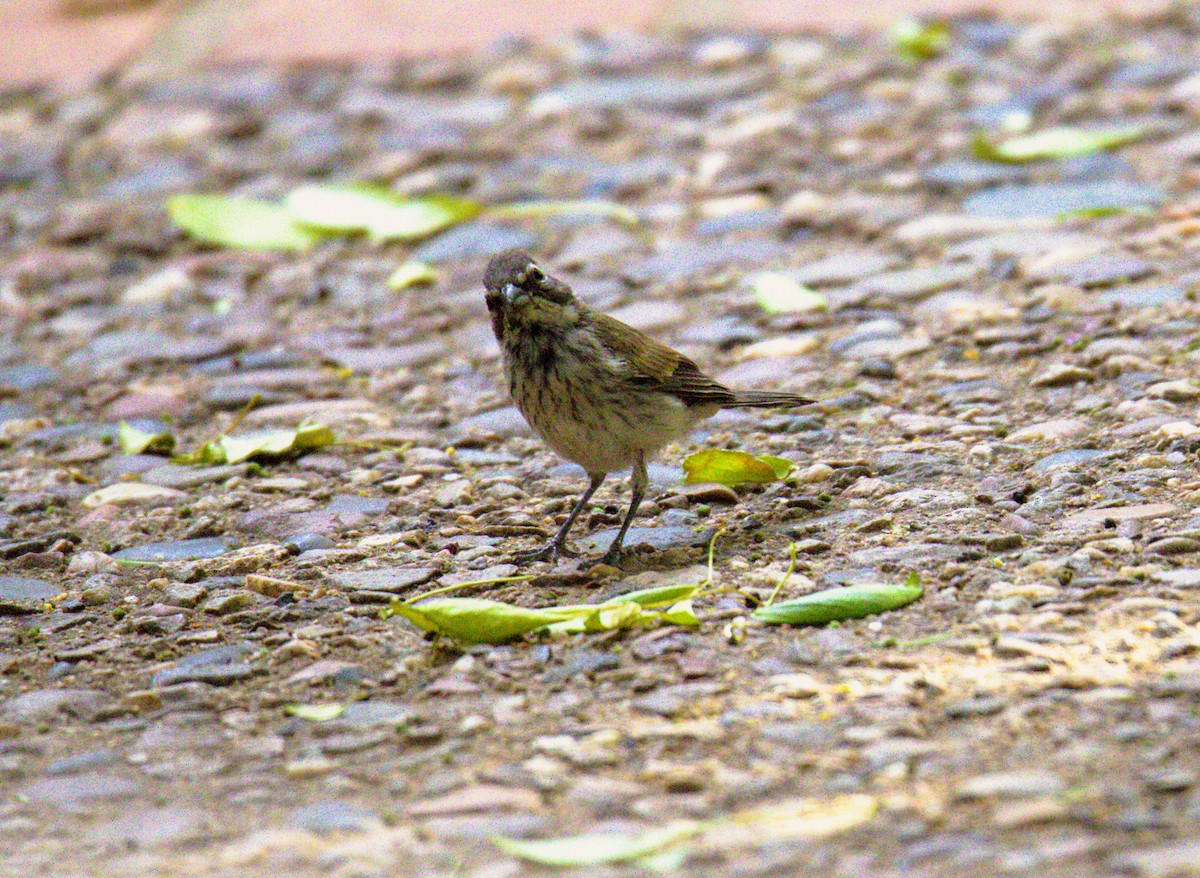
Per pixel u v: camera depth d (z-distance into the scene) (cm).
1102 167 1755
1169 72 2052
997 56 2205
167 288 1708
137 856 668
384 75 2375
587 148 2017
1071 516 969
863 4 2458
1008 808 642
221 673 861
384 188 1934
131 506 1161
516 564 1005
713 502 1095
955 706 740
